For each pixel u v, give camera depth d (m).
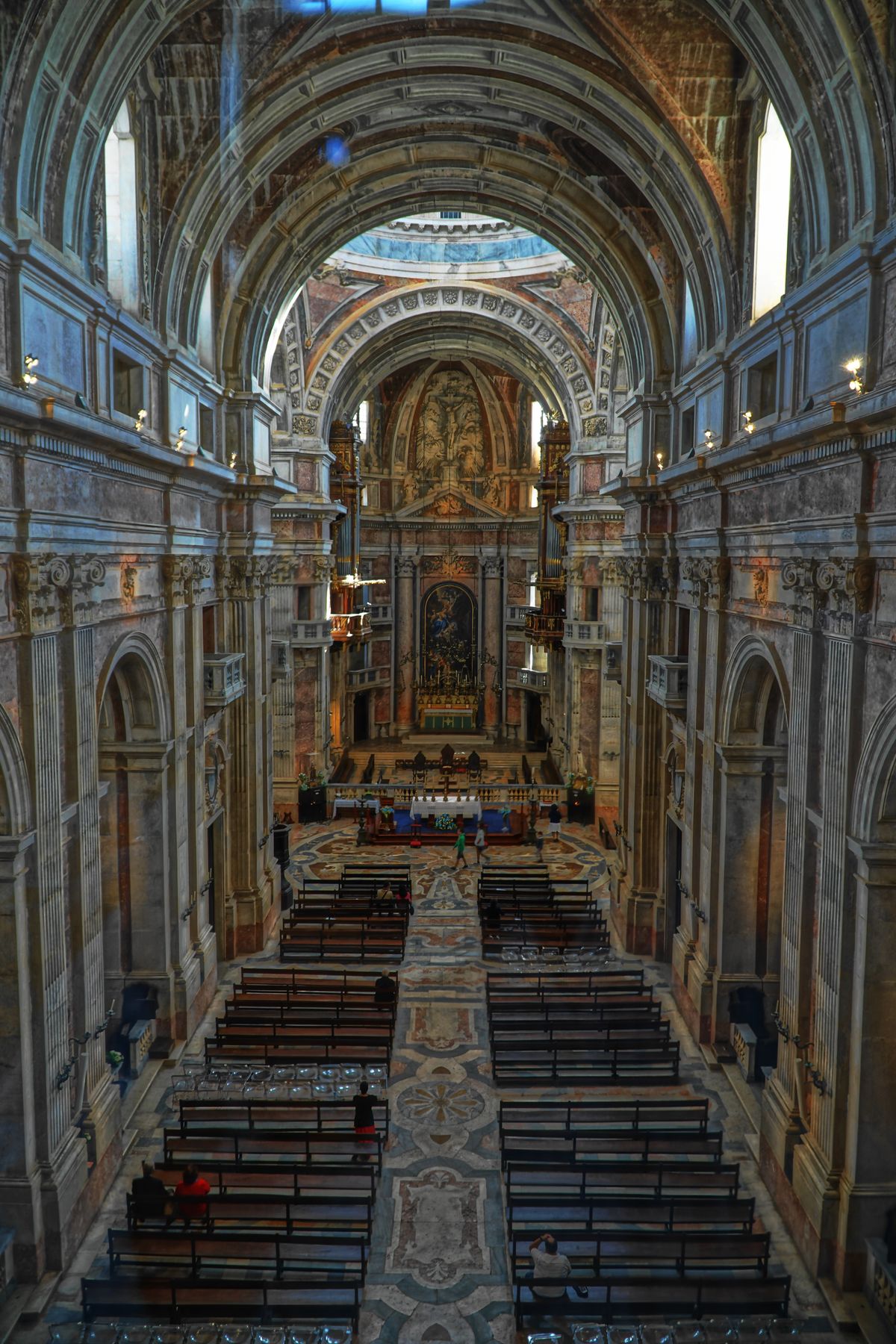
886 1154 10.16
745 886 15.23
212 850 19.44
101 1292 9.50
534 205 20.28
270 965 19.44
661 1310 9.62
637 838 20.45
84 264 11.59
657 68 13.39
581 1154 12.29
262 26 12.22
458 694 46.62
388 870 26.05
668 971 19.30
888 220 9.54
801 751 11.68
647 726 20.23
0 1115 10.19
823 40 9.94
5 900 9.97
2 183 9.51
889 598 9.48
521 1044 14.98
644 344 20.30
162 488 14.96
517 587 45.19
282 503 31.58
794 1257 10.91
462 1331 9.55
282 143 15.17
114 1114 12.34
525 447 44.38
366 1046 15.09
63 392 10.90
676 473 16.78
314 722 33.75
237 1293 9.59
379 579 45.28
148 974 15.27
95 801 11.94
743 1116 13.77
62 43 9.71
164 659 15.12
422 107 16.53
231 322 19.16
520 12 12.83
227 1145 12.21
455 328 34.38
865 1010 10.02
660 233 18.00
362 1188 11.23
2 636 9.66
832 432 10.01
